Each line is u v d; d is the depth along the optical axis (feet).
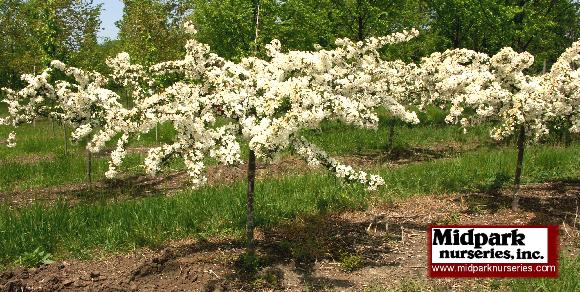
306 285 17.33
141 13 51.42
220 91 16.98
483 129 48.57
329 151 41.16
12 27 76.02
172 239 21.65
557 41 85.87
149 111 16.99
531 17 69.36
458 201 26.53
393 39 21.43
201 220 23.06
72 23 49.98
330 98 16.63
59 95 27.45
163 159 17.76
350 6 62.64
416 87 37.73
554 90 20.92
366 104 19.62
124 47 59.06
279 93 15.98
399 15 66.49
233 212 23.59
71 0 48.83
